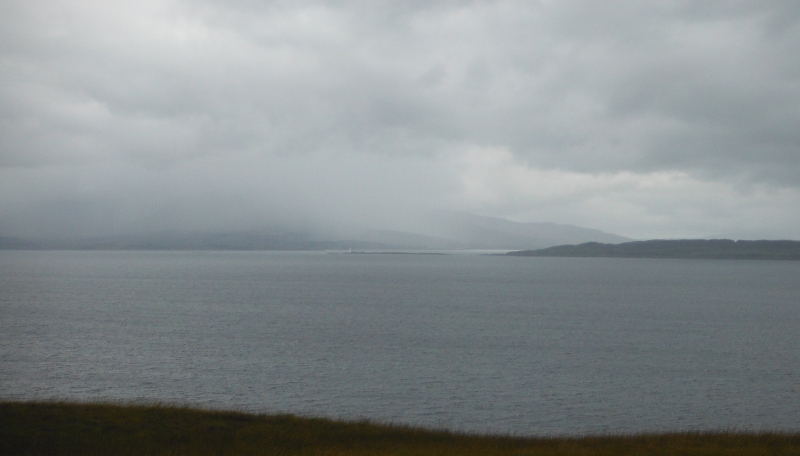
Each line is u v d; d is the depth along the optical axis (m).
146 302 132.75
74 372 62.09
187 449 27.05
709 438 30.64
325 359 69.69
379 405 51.06
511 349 77.62
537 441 30.50
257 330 91.94
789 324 105.12
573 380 60.88
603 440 30.33
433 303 137.12
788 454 26.05
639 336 89.94
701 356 74.25
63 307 120.94
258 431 30.38
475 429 44.56
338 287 186.38
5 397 51.75
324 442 29.20
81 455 26.05
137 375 61.03
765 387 58.66
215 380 59.22
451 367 66.12
